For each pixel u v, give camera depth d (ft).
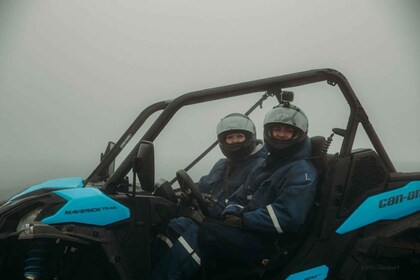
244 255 8.47
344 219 8.54
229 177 10.64
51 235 7.09
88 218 7.57
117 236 7.84
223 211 8.86
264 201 9.00
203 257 8.41
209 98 8.63
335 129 8.91
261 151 10.62
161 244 8.71
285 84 8.86
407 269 9.37
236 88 8.65
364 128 8.94
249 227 8.45
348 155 8.65
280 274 8.34
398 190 8.98
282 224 8.33
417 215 9.00
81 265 7.88
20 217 7.55
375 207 8.75
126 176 8.79
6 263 7.75
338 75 8.61
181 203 8.93
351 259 8.56
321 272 8.41
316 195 8.81
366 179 8.75
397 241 9.32
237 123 10.24
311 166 8.87
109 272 7.90
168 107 8.44
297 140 8.94
